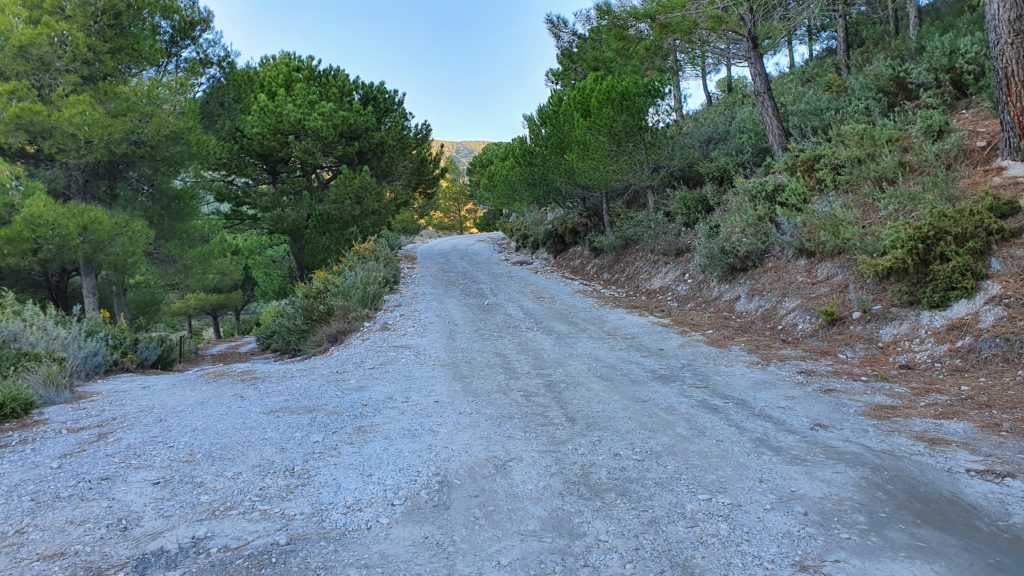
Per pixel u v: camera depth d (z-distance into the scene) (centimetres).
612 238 1752
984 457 432
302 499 405
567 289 1584
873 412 550
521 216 2945
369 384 773
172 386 924
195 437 563
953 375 639
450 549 330
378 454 490
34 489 443
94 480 455
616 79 1593
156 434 584
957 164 952
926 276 789
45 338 1091
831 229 963
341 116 2150
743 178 1350
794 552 312
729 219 1227
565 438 514
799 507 363
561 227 2161
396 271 1975
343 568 312
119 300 2109
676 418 557
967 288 719
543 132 2169
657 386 680
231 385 873
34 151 1605
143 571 315
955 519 343
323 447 514
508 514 372
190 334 3497
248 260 3350
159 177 1730
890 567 294
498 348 959
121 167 1698
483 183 3300
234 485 434
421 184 2817
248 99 2156
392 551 329
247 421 614
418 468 454
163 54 1702
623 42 1538
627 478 421
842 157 1095
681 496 387
